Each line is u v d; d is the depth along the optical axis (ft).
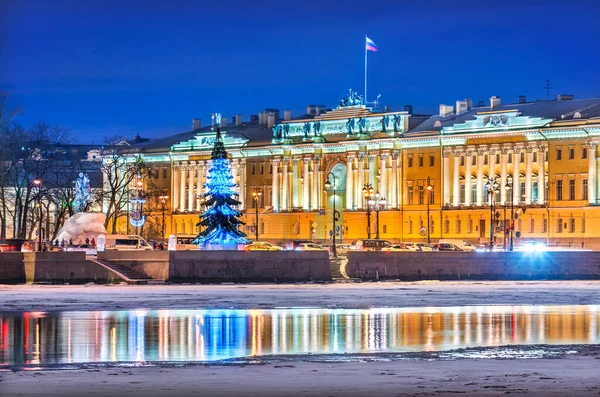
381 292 352.08
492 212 532.32
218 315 261.44
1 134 536.83
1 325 234.58
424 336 215.72
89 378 158.20
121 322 242.58
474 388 149.38
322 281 405.18
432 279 423.64
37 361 178.60
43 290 346.95
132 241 485.56
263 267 396.98
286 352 191.11
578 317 257.75
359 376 159.84
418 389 148.77
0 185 540.52
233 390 148.15
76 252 378.53
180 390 148.25
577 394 144.77
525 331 225.15
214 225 468.34
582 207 563.89
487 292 354.54
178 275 386.32
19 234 552.41
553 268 437.17
